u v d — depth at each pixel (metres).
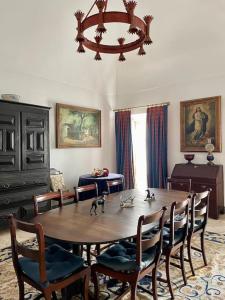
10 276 2.41
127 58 5.06
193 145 4.88
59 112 4.84
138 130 5.95
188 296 2.07
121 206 2.44
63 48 4.25
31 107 3.85
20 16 3.43
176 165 4.87
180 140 5.04
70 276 1.70
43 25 3.71
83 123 5.32
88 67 4.94
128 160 5.84
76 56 4.54
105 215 2.15
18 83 4.27
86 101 5.48
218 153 4.60
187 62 4.64
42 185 4.02
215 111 4.59
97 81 5.40
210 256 2.78
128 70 5.37
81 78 5.08
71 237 1.66
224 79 4.54
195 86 4.89
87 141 5.40
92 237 1.66
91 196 4.01
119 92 5.98
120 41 2.78
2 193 3.51
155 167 5.35
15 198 3.65
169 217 2.17
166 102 5.25
